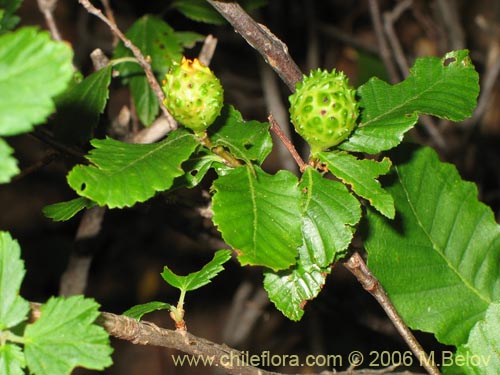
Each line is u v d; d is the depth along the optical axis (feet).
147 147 0.70
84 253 1.23
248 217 0.70
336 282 1.93
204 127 0.73
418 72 0.81
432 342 1.31
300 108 0.73
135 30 1.10
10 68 0.55
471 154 1.77
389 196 0.73
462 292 0.94
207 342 0.77
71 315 0.63
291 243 0.70
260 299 1.65
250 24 0.73
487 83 1.64
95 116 0.92
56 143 0.93
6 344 0.63
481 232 0.95
